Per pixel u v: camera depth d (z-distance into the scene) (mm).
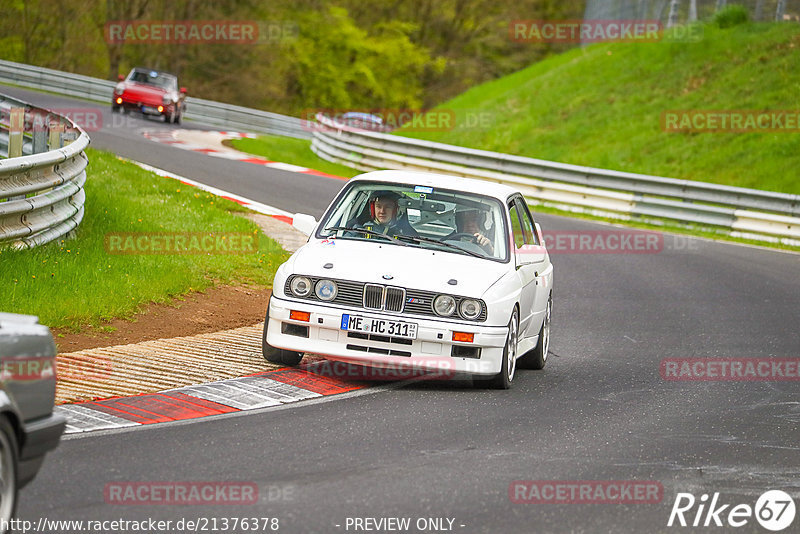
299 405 24594
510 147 110688
